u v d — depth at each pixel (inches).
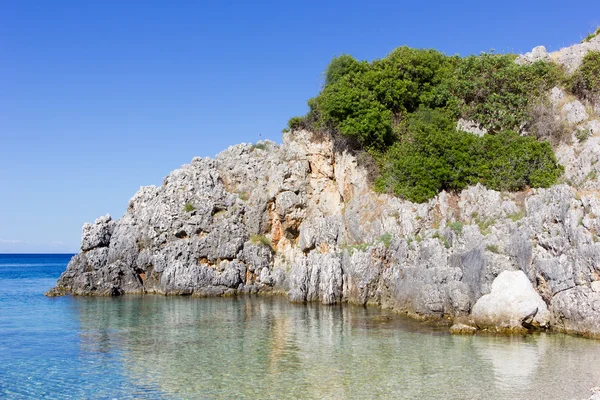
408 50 2218.3
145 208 2402.8
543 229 1353.3
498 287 1301.7
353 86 2097.7
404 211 1723.7
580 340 1173.7
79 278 2268.7
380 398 810.2
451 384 871.7
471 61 2069.4
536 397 802.8
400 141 2009.1
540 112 1787.6
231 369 983.0
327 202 2160.4
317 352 1103.6
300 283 1899.6
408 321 1451.8
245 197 2405.3
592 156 1497.3
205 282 2197.3
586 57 1807.3
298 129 2310.5
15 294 2465.6
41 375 966.4
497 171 1647.4
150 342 1235.9
